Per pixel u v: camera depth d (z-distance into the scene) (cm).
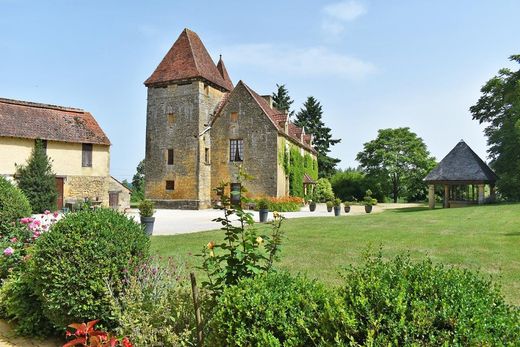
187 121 3712
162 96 3825
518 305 575
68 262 511
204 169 3697
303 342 283
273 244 454
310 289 330
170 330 435
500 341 232
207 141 3750
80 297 504
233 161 3684
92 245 519
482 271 800
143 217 1491
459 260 904
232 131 3700
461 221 1831
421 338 248
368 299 279
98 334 308
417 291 283
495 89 4131
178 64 3812
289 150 3903
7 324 636
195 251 1073
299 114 6216
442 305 259
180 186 3697
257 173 3578
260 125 3600
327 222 1903
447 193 3331
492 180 3206
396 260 362
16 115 2945
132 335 425
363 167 5753
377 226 1681
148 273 524
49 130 3020
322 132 6131
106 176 3300
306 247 1114
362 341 265
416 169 5466
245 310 310
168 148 3772
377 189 5488
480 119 4356
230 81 4438
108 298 487
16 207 896
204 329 394
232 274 420
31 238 735
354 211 3272
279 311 302
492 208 2498
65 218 569
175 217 2572
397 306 259
